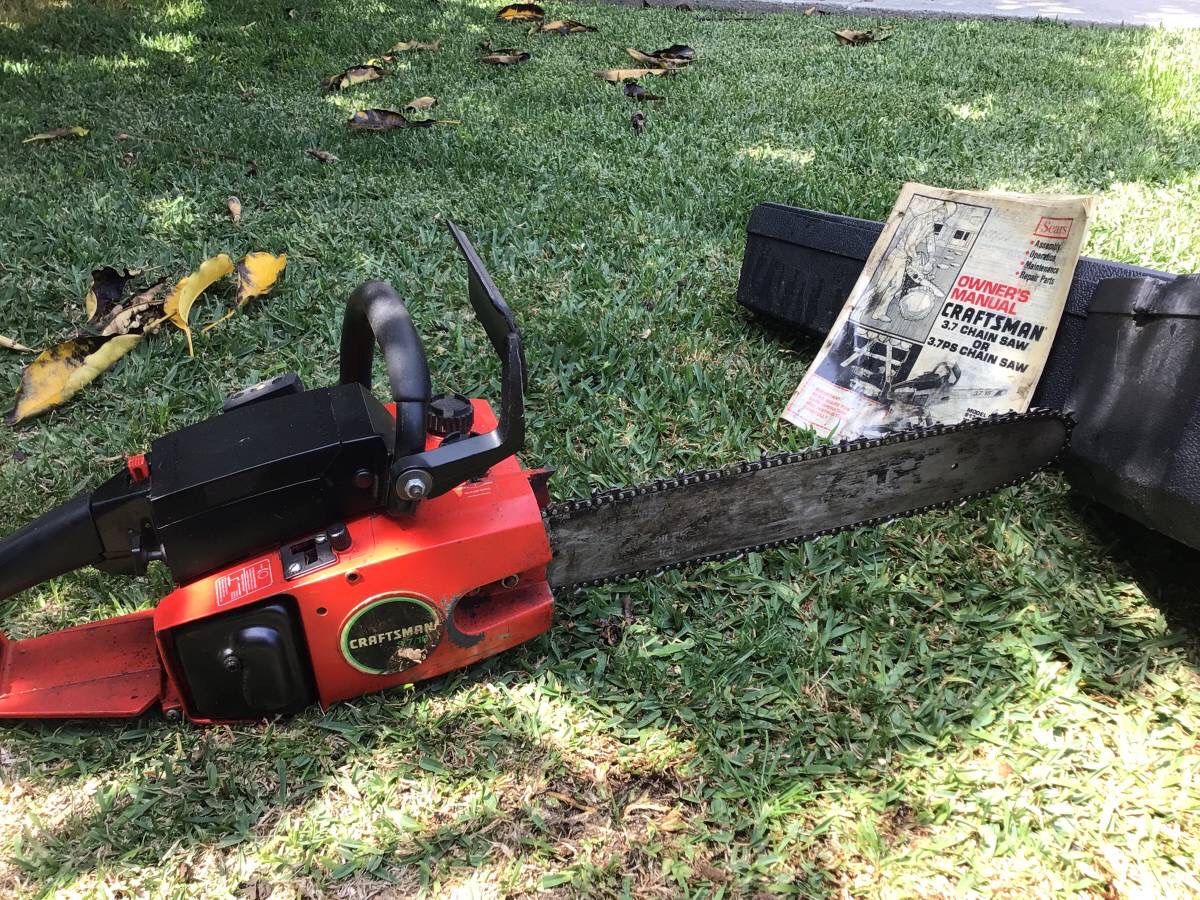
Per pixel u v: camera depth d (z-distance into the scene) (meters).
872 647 2.01
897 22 8.02
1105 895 1.53
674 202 4.12
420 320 3.20
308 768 1.72
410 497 1.55
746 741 1.82
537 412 2.76
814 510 2.07
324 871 1.57
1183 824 1.63
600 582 1.97
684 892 1.54
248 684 1.66
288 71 6.14
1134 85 5.90
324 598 1.60
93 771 1.73
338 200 4.14
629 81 5.70
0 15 7.10
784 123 5.19
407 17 7.69
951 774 1.71
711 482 1.90
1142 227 3.81
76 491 2.43
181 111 5.25
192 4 7.78
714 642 2.00
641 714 1.86
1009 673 1.94
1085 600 2.11
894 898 1.53
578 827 1.65
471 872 1.57
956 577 2.18
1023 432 2.14
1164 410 1.91
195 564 1.61
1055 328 2.29
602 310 3.27
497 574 1.71
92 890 1.55
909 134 4.94
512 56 6.33
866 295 2.71
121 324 3.04
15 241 3.69
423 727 1.80
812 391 2.73
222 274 3.29
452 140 4.82
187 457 1.60
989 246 2.46
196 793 1.68
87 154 4.57
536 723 1.82
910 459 2.06
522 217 3.95
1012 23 8.20
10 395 2.87
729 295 3.41
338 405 1.65
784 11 8.78
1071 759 1.75
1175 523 1.89
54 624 2.01
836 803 1.69
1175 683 1.90
